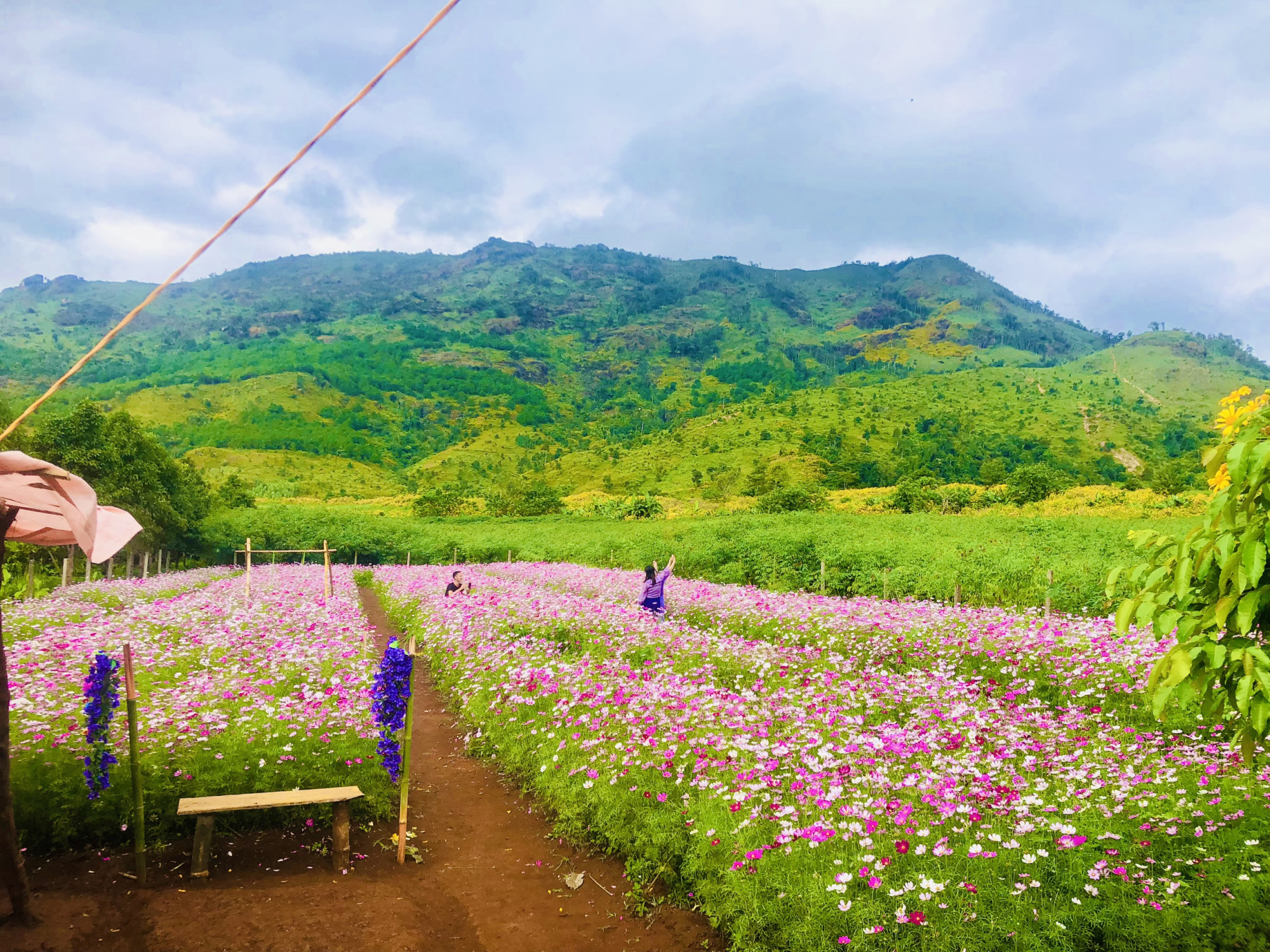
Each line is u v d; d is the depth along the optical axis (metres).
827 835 4.55
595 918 4.70
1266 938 3.39
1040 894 3.93
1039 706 7.69
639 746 6.38
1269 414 2.93
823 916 3.96
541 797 6.62
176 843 5.49
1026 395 188.00
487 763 7.79
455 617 13.62
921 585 16.73
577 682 8.27
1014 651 9.49
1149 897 3.76
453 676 11.00
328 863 5.35
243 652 9.98
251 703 7.19
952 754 5.95
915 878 4.05
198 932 4.31
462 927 4.57
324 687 8.29
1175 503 42.16
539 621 12.77
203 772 5.79
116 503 25.06
